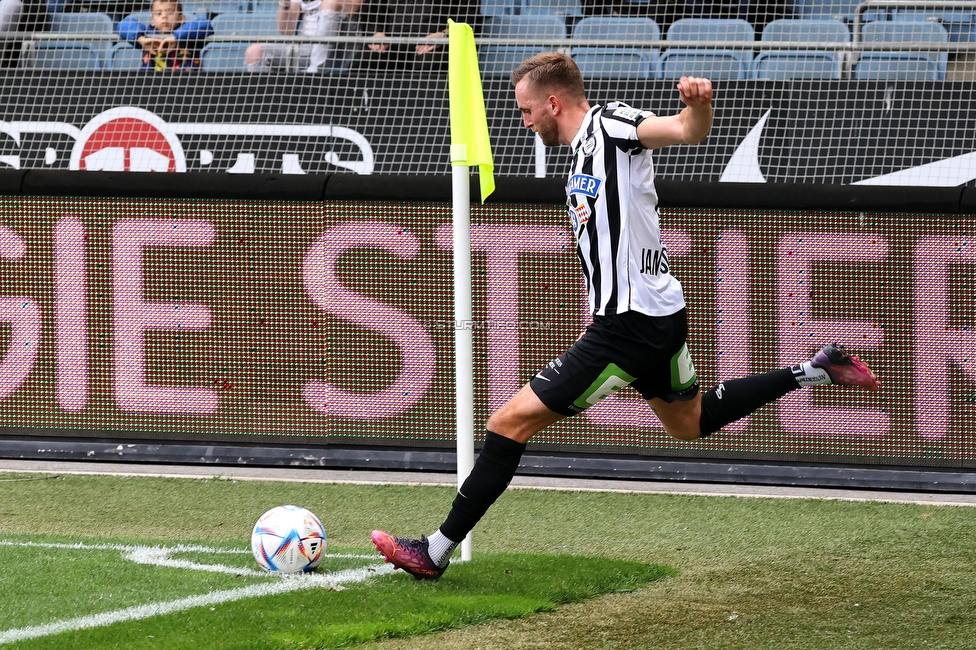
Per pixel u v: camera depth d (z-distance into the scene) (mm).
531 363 16266
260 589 10500
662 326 10219
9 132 20219
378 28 21281
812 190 15539
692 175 18531
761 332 15828
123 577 10922
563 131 10633
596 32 21266
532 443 16438
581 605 10281
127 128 20000
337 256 16469
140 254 16734
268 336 16688
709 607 10250
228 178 16516
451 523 10555
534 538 13039
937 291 15453
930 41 20375
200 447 16781
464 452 11352
